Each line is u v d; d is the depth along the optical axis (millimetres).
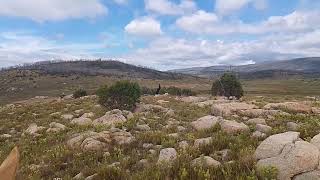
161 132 16766
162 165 9664
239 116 23359
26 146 17641
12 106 47719
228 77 52375
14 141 21031
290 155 8133
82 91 63031
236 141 12211
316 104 27672
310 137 10961
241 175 7945
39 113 34781
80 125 23000
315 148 8320
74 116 30047
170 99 42719
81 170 11758
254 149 10391
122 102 32750
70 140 16016
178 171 8625
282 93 180875
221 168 8516
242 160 8828
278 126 17172
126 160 11711
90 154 13750
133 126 20188
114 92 32875
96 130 19453
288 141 8852
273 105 26047
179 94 72250
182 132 17344
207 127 17594
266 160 8398
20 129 26000
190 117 25359
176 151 12320
